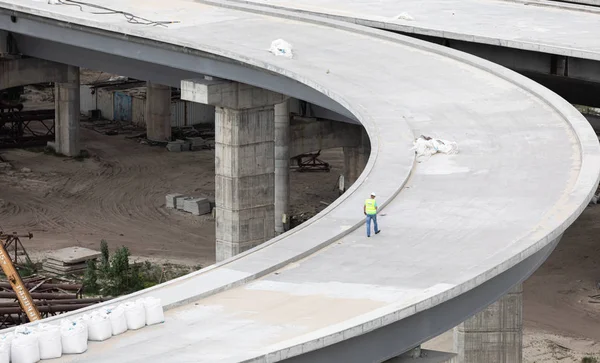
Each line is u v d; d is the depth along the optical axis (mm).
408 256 91625
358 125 180625
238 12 172875
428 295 82875
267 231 159250
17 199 188250
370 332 83000
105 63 182500
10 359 76438
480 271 86938
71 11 172000
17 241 161375
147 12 171875
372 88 131375
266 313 83250
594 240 166750
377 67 140250
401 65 141500
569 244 165250
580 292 148875
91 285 148625
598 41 146125
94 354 77750
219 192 157250
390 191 103375
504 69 138125
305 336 77438
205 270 90188
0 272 153750
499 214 98875
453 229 96438
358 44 151875
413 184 105875
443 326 88375
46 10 172000
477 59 142375
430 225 97438
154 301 82250
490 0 183625
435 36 155125
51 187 194375
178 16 169000
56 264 157375
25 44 199500
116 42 164625
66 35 173375
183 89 154375
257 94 154500
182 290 86688
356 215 99312
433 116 122438
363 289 86125
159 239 172250
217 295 86688
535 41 145000
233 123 154000
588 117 169875
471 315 91062
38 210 183875
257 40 153250
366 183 105250
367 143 181500
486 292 92062
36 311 116125
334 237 95188
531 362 130250
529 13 170750
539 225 95688
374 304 83500
